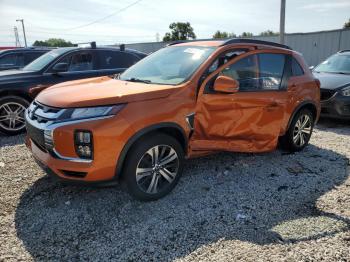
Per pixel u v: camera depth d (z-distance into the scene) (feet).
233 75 13.65
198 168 15.25
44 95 12.51
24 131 21.12
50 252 9.32
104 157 10.59
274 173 14.94
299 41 64.28
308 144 19.53
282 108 15.26
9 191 12.68
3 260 8.91
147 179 11.96
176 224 10.75
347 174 14.99
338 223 10.86
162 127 11.62
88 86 12.90
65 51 22.75
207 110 12.82
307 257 9.18
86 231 10.32
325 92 24.22
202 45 14.52
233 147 14.03
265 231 10.42
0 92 19.94
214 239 10.01
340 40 58.80
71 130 10.43
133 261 9.03
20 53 30.86
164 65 14.38
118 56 24.68
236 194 12.85
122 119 10.75
